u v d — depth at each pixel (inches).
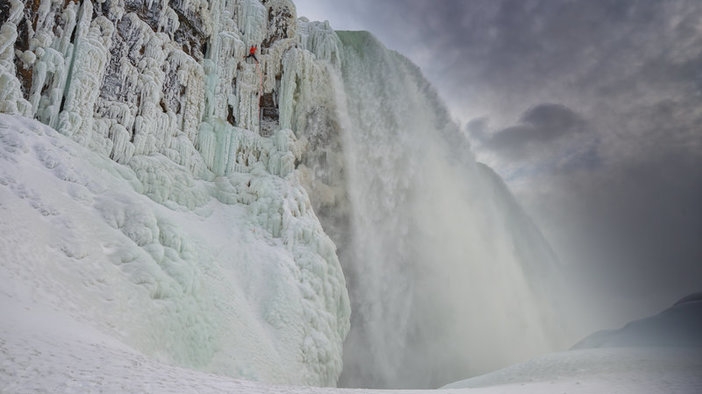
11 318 341.1
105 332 477.7
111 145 773.9
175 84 943.0
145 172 808.9
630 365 538.3
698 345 689.6
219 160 1013.2
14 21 678.5
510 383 583.5
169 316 601.3
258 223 954.7
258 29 1182.3
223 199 964.0
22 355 271.7
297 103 1203.2
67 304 463.2
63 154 660.7
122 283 561.3
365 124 1354.6
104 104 785.6
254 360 693.9
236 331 709.9
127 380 280.8
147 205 714.8
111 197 675.4
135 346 512.4
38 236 507.2
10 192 532.1
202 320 661.3
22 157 598.5
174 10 975.6
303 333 814.5
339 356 892.6
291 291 849.5
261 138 1098.1
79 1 790.5
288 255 922.7
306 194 1059.9
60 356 292.7
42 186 581.6
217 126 1023.6
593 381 467.2
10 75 653.3
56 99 714.2
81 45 759.7
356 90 1384.1
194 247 758.5
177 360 585.9
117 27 840.9
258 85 1140.5
